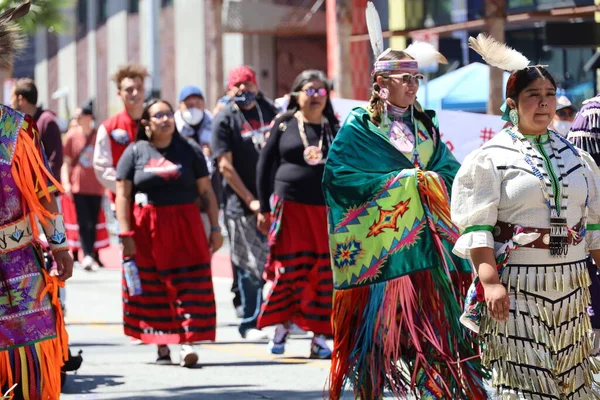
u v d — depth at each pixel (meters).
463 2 39.03
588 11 29.12
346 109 18.81
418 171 11.70
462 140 18.61
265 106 18.52
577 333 9.99
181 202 16.28
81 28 67.69
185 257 16.30
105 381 15.20
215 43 44.22
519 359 9.86
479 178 9.91
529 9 35.19
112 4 63.62
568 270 9.90
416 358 11.35
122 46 62.81
